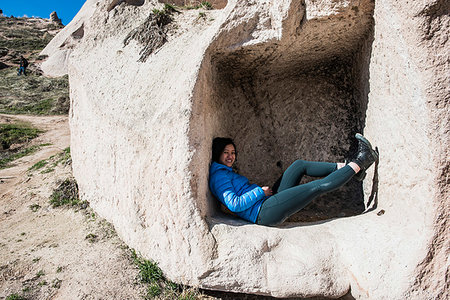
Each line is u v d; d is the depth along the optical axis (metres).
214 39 2.80
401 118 2.32
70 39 22.81
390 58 2.39
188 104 2.65
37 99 16.41
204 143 2.73
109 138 3.57
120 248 3.25
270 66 3.30
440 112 2.00
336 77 3.40
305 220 3.15
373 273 2.20
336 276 2.36
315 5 2.58
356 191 3.22
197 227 2.56
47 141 10.14
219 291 2.66
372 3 2.52
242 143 3.60
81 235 3.57
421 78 2.05
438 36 2.01
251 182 3.57
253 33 2.80
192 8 4.79
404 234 2.21
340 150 3.33
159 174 2.79
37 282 2.86
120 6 4.85
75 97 4.66
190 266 2.57
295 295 2.37
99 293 2.68
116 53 4.26
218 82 3.18
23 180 5.77
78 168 4.66
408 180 2.26
